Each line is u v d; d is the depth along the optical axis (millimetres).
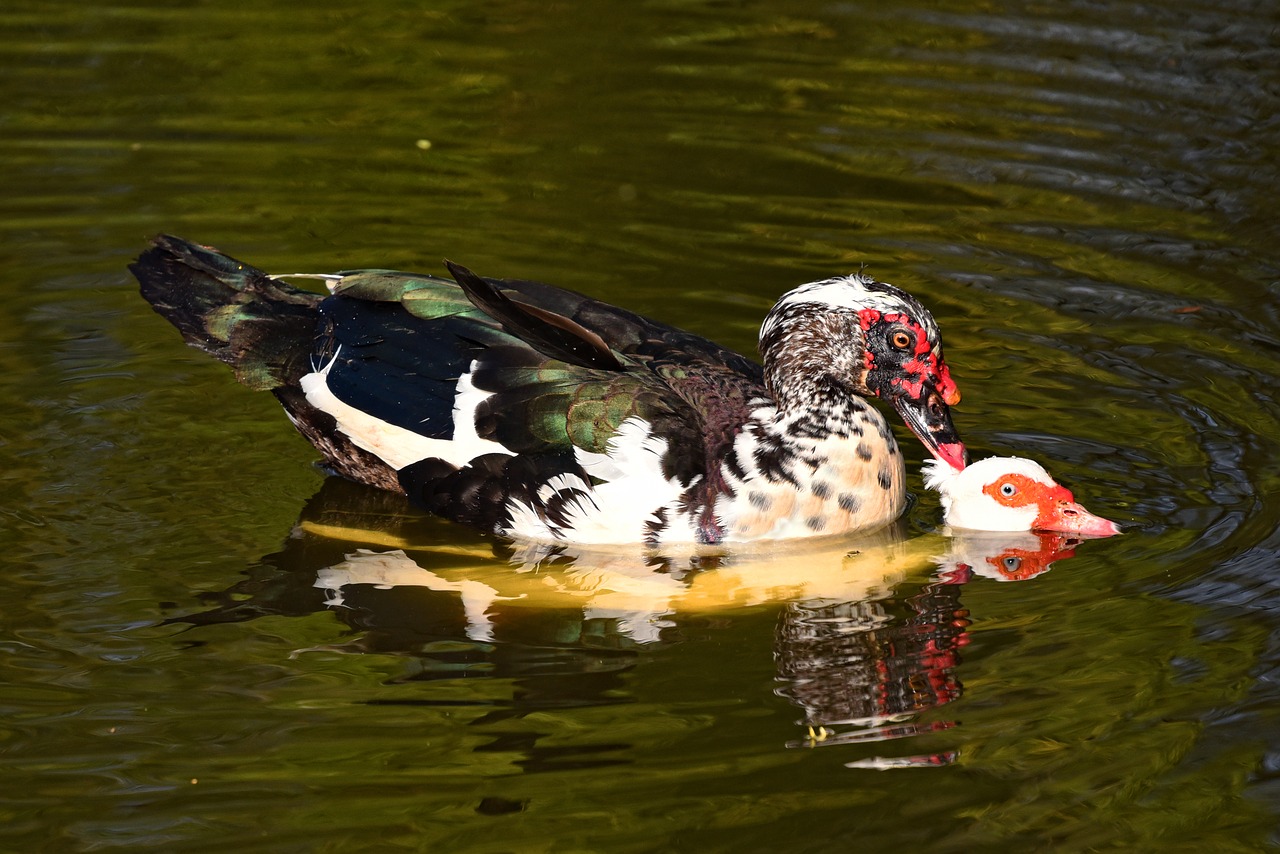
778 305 11414
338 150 17312
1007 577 10414
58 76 18750
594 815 7676
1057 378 13055
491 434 10961
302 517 11102
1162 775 8023
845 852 7426
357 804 7723
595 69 19656
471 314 11414
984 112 18109
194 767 8016
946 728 8492
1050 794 7898
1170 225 15602
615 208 16203
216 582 10102
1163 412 12477
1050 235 15531
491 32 20844
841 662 9242
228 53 19766
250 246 15078
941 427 11266
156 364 13250
